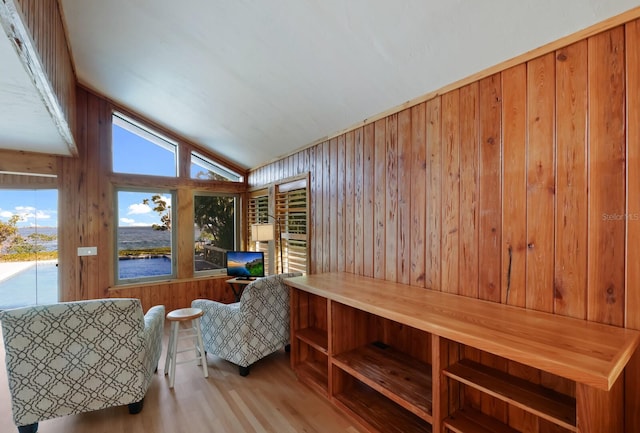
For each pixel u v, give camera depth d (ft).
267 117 11.51
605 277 4.87
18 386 6.25
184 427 6.71
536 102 5.61
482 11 5.23
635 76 4.53
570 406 4.50
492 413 5.83
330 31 6.70
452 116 7.01
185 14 7.52
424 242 7.72
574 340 4.27
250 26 7.29
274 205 14.75
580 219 5.12
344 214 10.40
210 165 17.28
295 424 6.77
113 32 8.99
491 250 6.33
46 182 13.16
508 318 5.25
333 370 7.58
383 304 6.22
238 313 8.84
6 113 8.14
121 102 14.01
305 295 9.68
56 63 7.46
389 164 8.68
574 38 5.08
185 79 10.55
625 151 4.65
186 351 9.71
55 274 13.47
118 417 7.09
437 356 5.30
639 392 4.45
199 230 16.75
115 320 6.84
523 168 5.81
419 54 6.52
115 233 14.55
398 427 6.40
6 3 3.75
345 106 9.21
